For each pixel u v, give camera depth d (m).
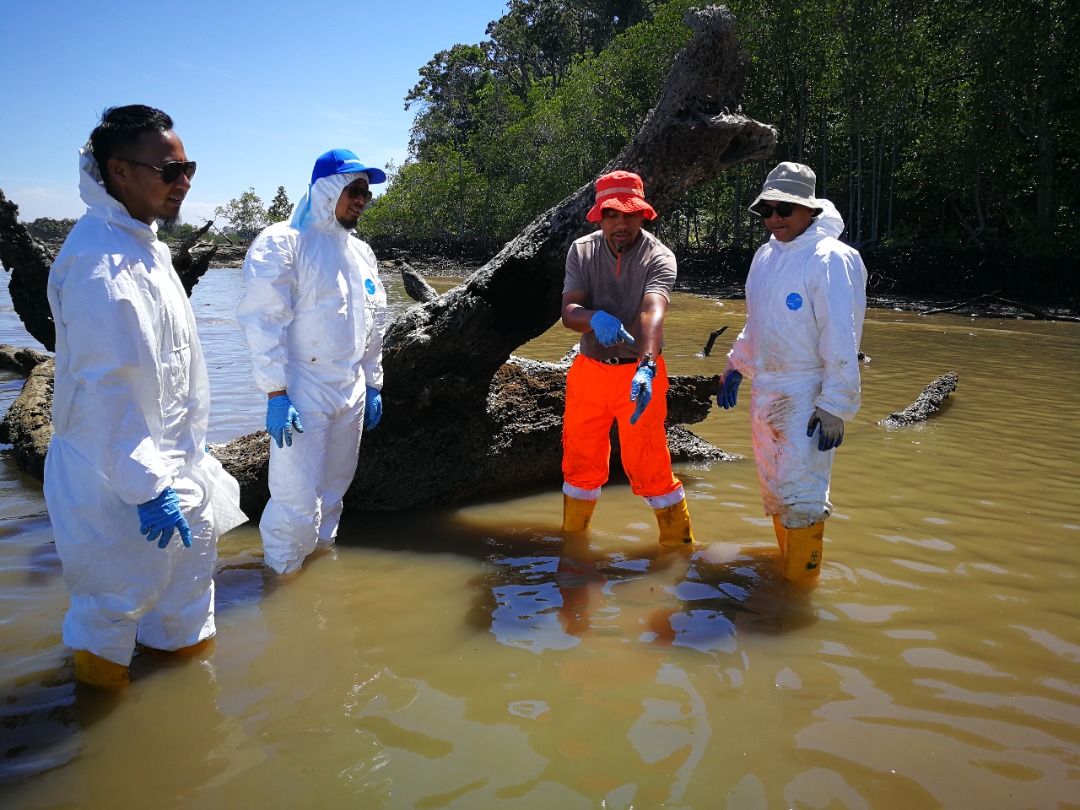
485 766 2.69
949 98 26.66
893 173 28.72
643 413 4.47
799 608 3.93
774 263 4.28
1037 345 14.36
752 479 6.16
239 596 4.15
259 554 4.75
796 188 4.11
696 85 5.30
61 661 3.45
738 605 3.96
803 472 4.16
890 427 7.66
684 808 2.47
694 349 12.74
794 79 30.39
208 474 3.57
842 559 4.54
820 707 3.04
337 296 4.30
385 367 5.46
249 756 2.77
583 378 4.59
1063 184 27.61
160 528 3.06
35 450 5.96
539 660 3.43
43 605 3.99
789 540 4.21
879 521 5.12
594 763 2.70
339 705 3.09
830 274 4.03
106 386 2.95
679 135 5.29
